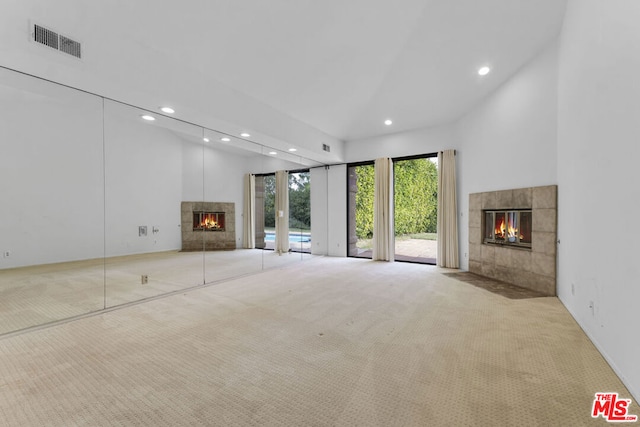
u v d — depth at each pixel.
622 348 1.93
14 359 2.21
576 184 2.95
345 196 7.25
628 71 1.89
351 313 3.23
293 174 6.43
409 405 1.67
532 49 3.85
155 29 3.00
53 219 2.97
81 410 1.64
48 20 2.40
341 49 4.00
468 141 5.43
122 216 3.54
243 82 4.12
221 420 1.56
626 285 1.89
